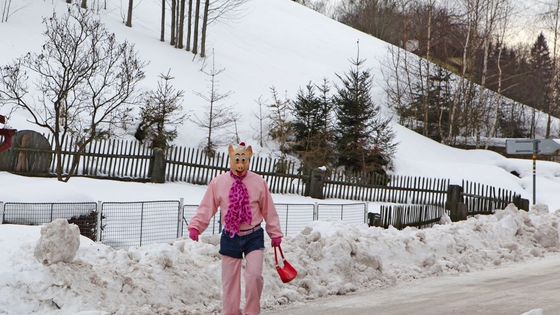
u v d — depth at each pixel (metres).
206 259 9.48
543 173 38.62
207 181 23.56
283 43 52.19
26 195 12.91
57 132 19.95
